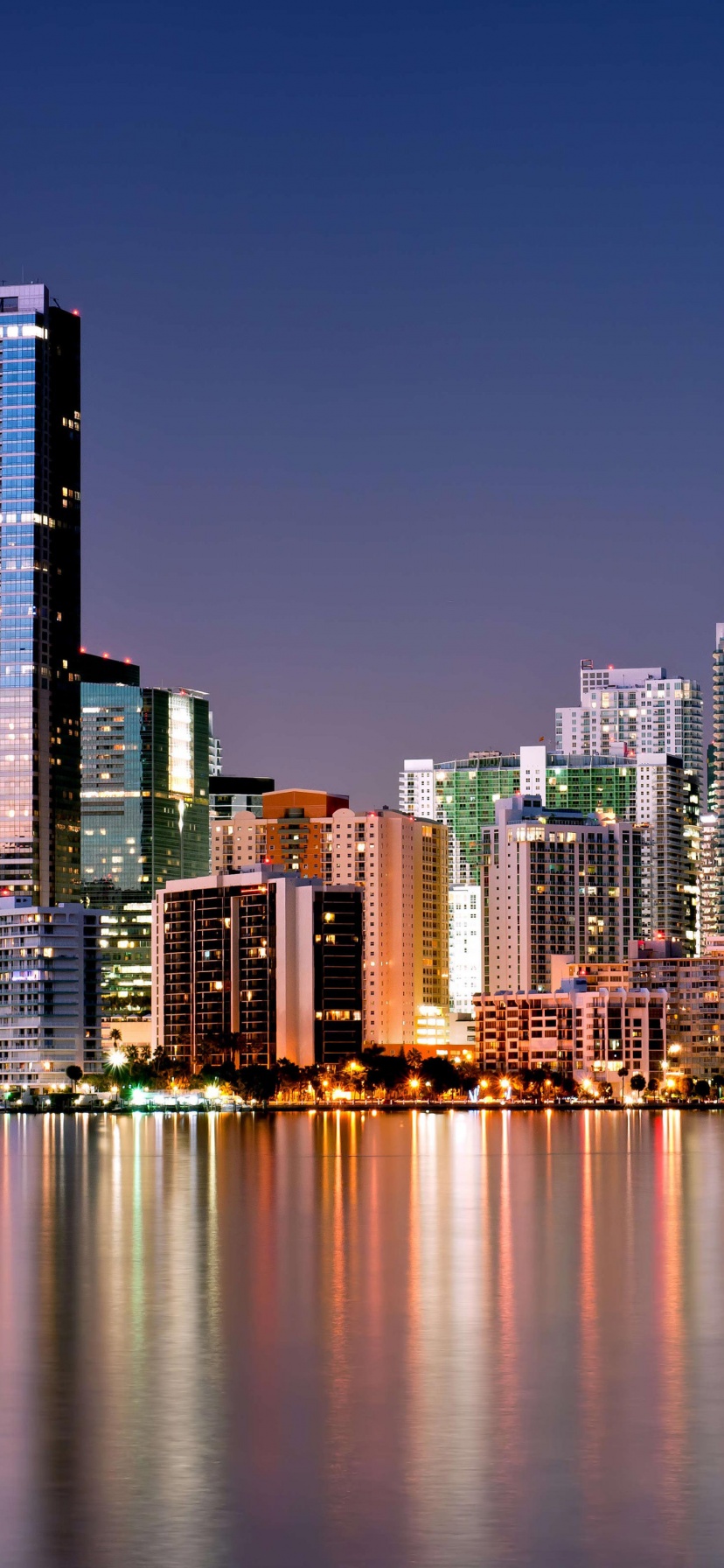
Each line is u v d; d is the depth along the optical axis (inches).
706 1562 2881.4
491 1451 3558.1
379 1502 3206.2
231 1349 4635.8
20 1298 5551.2
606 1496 3238.2
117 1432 3715.6
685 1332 4896.7
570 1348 4640.8
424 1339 4795.8
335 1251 6845.5
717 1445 3604.8
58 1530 3046.3
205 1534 3021.7
